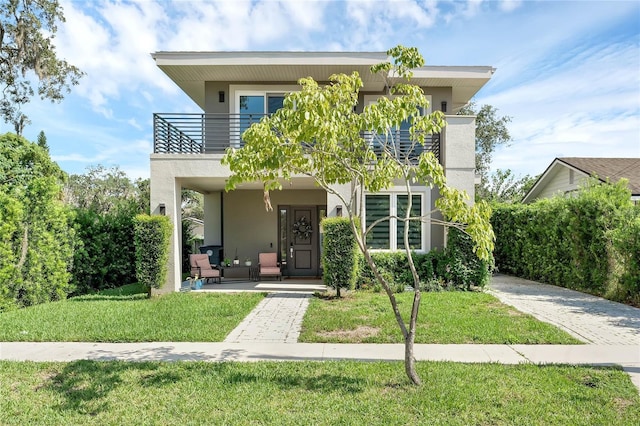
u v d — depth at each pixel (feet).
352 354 19.84
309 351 20.33
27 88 65.26
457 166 37.70
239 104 45.14
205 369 17.58
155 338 22.30
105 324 25.05
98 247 41.11
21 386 15.93
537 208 44.75
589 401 14.43
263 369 17.56
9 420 13.34
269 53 40.11
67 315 27.50
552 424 12.87
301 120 14.51
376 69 19.08
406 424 12.85
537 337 22.18
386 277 38.01
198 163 37.60
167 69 41.55
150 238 34.32
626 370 17.63
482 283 36.76
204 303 31.81
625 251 32.04
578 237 37.52
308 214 50.65
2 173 43.80
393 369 17.48
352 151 19.10
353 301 32.60
